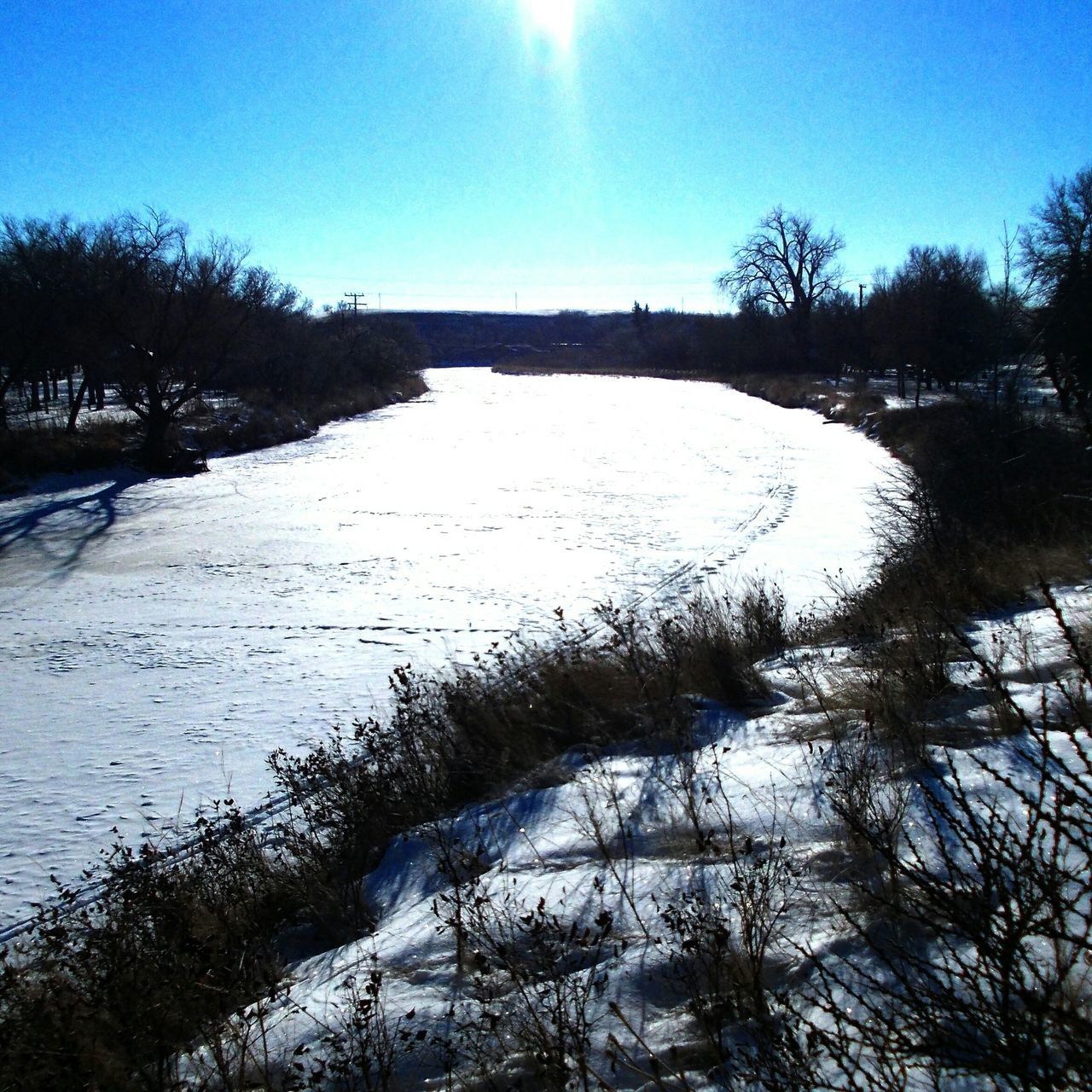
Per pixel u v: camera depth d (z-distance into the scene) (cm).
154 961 411
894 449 2958
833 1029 265
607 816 491
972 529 1123
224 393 5278
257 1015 355
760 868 371
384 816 598
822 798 443
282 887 520
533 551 1850
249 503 2664
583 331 15512
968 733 480
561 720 696
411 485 2900
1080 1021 196
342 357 6294
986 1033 206
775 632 932
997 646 626
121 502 2788
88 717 1023
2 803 802
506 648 1192
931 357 4362
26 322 3700
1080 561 919
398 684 1071
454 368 12438
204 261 3897
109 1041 362
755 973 290
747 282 8175
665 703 682
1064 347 1931
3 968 464
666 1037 289
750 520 2077
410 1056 313
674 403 6047
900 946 297
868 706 550
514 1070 294
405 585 1612
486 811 557
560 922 380
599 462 3281
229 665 1204
